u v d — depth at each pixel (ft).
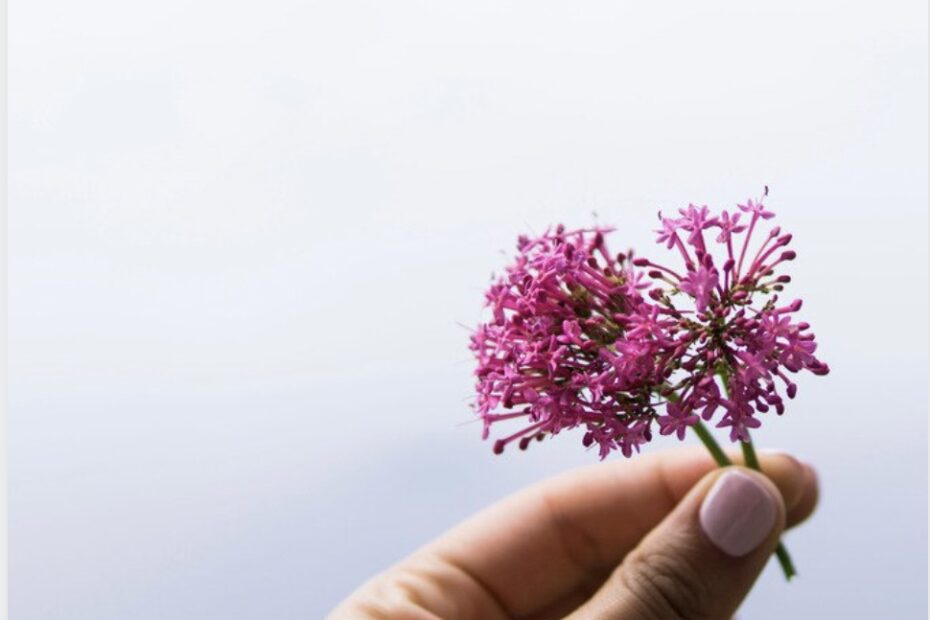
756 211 0.94
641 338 0.93
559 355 0.94
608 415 0.94
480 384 0.99
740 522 1.01
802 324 0.93
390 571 1.17
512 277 0.98
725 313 0.93
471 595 1.16
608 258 0.99
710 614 1.02
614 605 1.02
